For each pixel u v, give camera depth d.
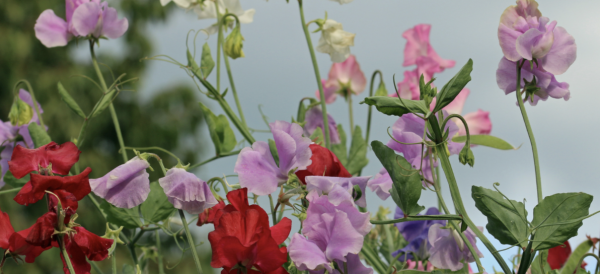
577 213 0.82
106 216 1.31
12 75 10.48
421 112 0.85
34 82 10.62
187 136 12.42
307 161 0.89
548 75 0.96
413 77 1.71
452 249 1.13
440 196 0.91
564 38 0.95
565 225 0.82
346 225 0.79
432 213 1.28
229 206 0.85
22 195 0.84
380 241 1.78
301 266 0.79
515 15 0.96
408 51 1.85
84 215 9.55
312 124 1.73
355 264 0.83
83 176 0.85
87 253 0.84
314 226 0.82
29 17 11.26
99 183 0.85
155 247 1.62
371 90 1.84
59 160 0.92
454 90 0.83
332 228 0.81
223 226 0.79
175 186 0.84
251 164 0.90
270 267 0.78
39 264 8.98
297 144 0.91
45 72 10.98
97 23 1.56
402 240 1.68
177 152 11.89
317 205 0.84
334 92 2.15
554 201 0.84
